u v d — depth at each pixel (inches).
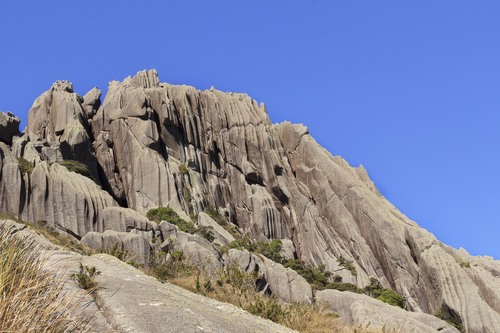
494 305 3774.6
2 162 3737.7
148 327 425.1
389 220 4372.5
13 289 344.8
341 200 4677.7
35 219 3681.1
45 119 4938.5
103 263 637.3
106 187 4672.7
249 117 5295.3
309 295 2982.3
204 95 5349.4
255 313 889.5
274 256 4079.7
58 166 4015.8
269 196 4953.3
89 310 437.4
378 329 1048.8
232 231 4441.4
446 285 3905.0
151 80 5295.3
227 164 5118.1
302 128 5211.6
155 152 4702.3
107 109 5000.0
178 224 4077.3
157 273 1043.9
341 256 4434.1
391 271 4222.4
